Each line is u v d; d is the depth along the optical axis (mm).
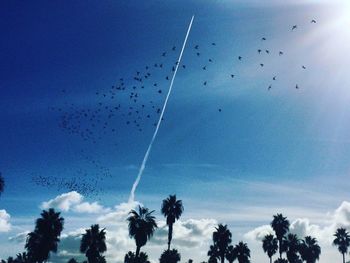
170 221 57438
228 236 68188
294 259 76562
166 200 58219
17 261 62500
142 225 49062
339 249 83250
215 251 76875
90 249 53844
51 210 49844
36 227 48969
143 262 71250
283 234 77062
